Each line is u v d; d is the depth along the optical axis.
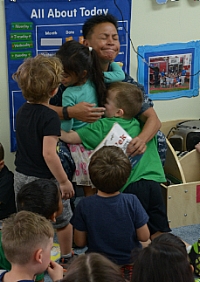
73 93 2.23
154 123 2.38
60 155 2.25
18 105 2.75
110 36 2.40
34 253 1.44
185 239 2.46
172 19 2.98
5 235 1.46
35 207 1.76
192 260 2.11
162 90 3.09
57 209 1.83
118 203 1.81
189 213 2.61
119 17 2.83
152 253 1.29
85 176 2.28
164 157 2.55
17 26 2.63
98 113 2.20
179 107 3.17
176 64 3.07
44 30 2.70
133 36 2.92
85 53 2.17
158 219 2.21
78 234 1.86
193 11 3.01
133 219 1.83
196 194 2.59
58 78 1.95
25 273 1.45
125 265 1.84
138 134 2.32
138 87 2.39
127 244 1.83
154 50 2.99
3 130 2.78
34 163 1.99
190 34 3.05
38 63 1.92
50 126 1.90
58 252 2.29
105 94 2.27
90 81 2.27
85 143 2.25
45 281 2.07
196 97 3.19
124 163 1.80
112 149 1.87
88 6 2.74
